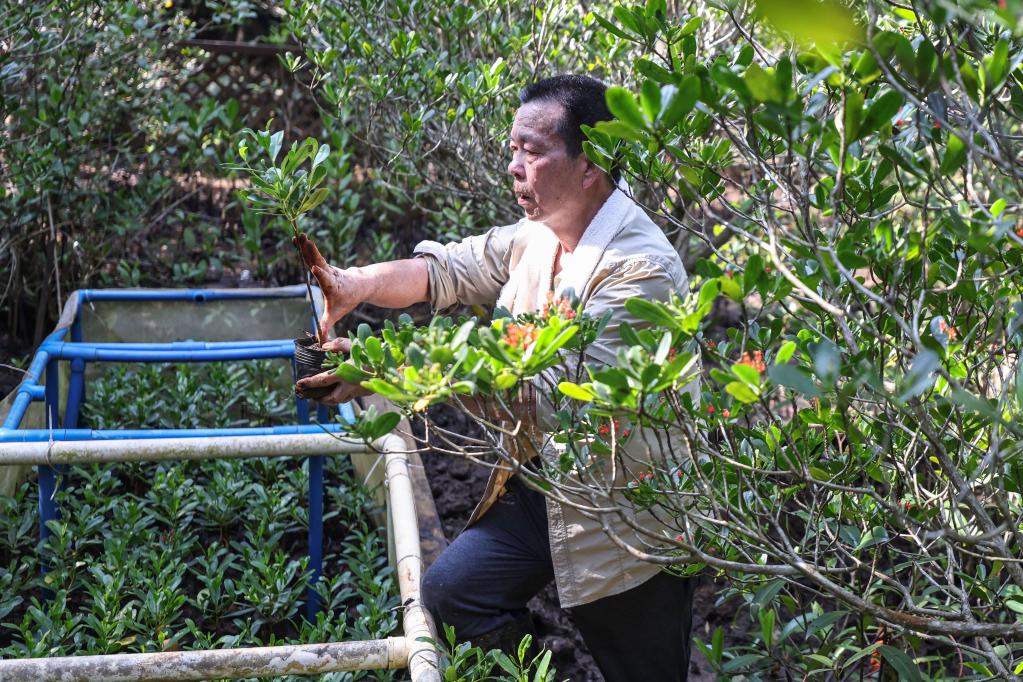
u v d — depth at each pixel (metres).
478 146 3.50
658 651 2.10
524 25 3.72
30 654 2.26
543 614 2.85
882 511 1.87
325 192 1.81
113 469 3.23
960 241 1.60
